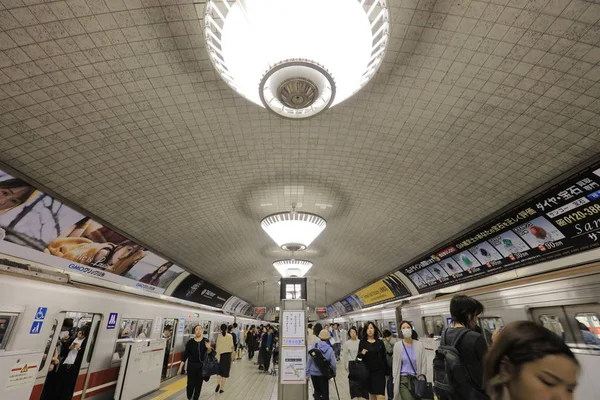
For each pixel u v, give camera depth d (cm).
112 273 906
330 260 1484
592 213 553
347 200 808
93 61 374
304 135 558
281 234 829
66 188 595
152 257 1010
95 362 703
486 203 693
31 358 496
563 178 548
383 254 1201
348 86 303
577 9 305
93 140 505
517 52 362
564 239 624
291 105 311
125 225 791
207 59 393
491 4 316
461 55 377
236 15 251
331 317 3603
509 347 97
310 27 251
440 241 943
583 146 481
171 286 1292
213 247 1131
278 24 249
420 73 411
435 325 991
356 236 1073
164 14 330
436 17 337
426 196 729
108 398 755
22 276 536
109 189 639
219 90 447
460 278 1004
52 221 629
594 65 360
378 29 273
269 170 668
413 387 471
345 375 1266
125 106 451
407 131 527
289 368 638
